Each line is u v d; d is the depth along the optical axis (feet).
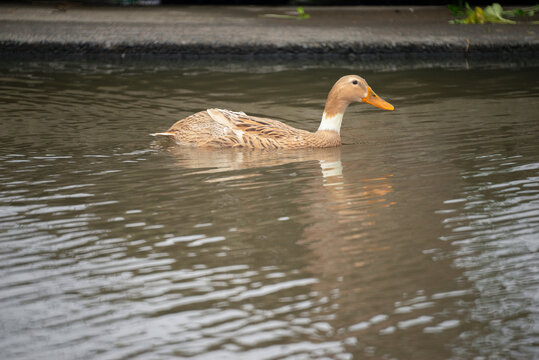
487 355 12.62
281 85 34.09
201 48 39.96
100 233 17.52
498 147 23.86
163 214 18.60
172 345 12.96
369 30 42.22
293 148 24.43
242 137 24.45
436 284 14.89
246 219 18.20
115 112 29.22
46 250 16.65
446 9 50.26
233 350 12.78
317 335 13.20
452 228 17.47
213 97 31.78
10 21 43.50
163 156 23.71
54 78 35.40
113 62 39.47
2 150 24.16
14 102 30.63
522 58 39.70
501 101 30.42
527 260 15.81
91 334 13.32
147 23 43.70
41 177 21.54
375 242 16.78
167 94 32.35
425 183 20.53
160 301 14.42
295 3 52.70
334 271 15.47
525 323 13.55
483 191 19.83
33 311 14.11
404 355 12.62
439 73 36.37
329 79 35.24
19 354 12.71
